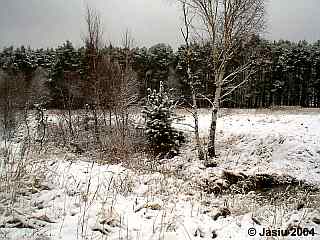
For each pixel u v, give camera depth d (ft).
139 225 21.70
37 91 132.98
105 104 99.60
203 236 21.43
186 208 26.30
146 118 76.59
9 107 94.02
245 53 69.10
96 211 22.74
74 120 109.40
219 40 66.90
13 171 26.73
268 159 62.59
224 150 70.44
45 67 201.36
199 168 63.16
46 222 20.43
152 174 38.47
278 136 69.67
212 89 97.55
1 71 160.76
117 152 52.34
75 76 121.08
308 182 52.16
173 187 33.63
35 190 25.17
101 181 30.55
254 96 170.30
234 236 21.81
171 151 71.77
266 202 33.12
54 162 33.12
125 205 25.00
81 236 19.20
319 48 185.37
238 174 50.90
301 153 62.23
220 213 25.90
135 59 188.85
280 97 188.44
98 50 94.32
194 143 76.02
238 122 86.38
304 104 190.19
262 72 162.20
